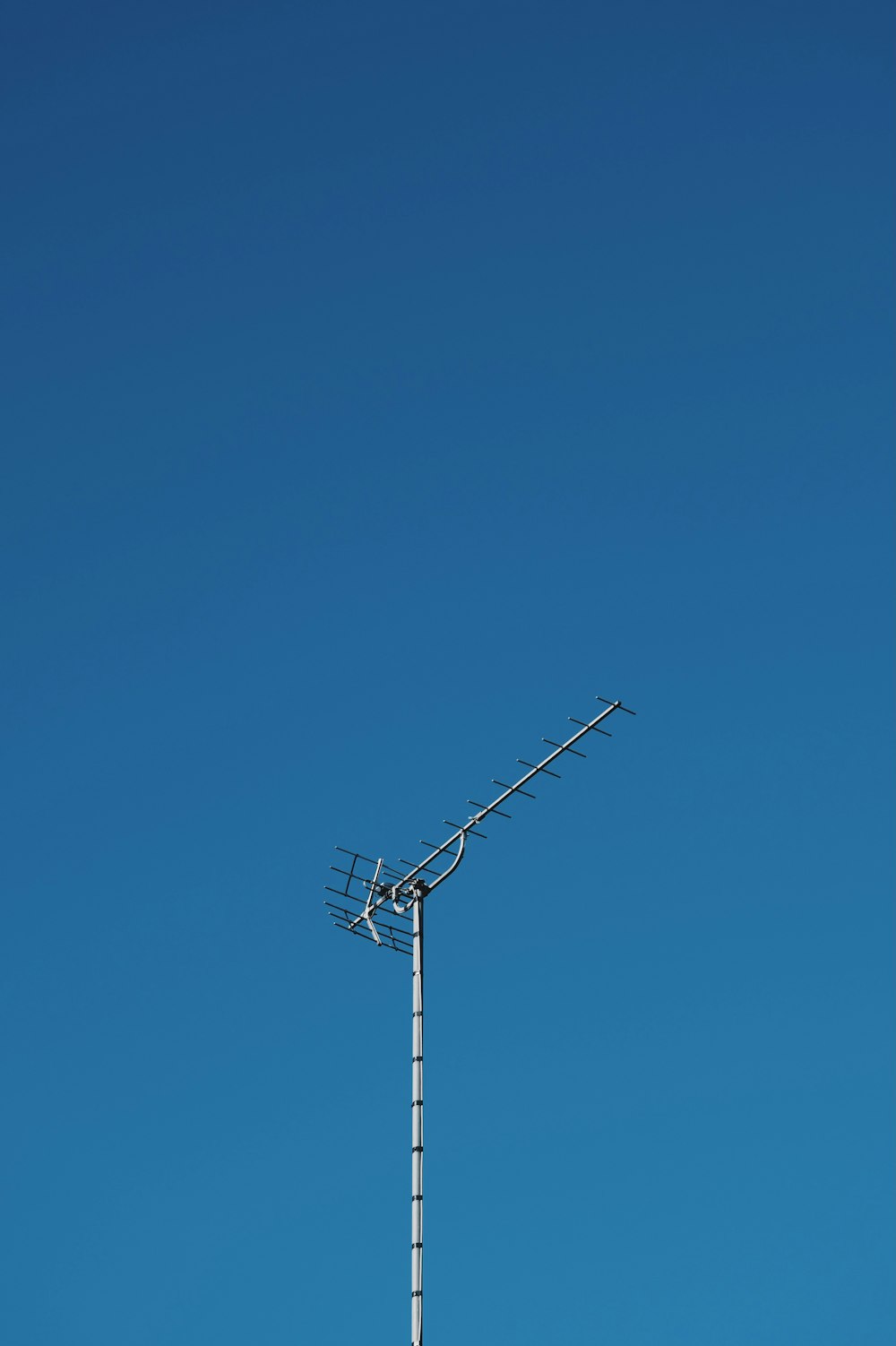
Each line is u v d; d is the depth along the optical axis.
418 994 29.67
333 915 30.81
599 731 30.78
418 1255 27.69
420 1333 27.16
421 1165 28.34
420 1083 28.94
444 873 30.64
